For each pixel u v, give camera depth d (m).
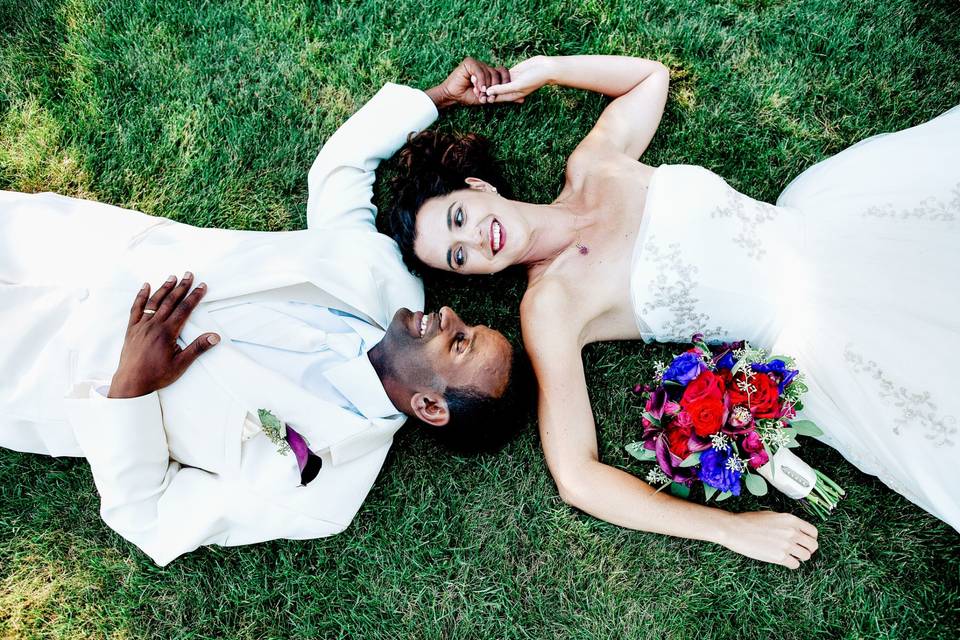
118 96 2.76
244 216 2.76
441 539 2.60
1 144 2.75
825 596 2.50
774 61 2.71
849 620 2.48
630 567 2.56
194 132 2.76
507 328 2.72
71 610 2.55
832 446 2.37
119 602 2.56
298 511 2.16
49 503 2.59
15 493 2.59
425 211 2.30
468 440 2.22
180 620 2.57
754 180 2.71
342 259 2.31
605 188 2.39
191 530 2.10
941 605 2.44
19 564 2.56
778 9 2.70
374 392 2.12
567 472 2.22
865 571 2.49
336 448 2.15
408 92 2.55
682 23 2.73
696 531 2.24
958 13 2.65
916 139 2.17
